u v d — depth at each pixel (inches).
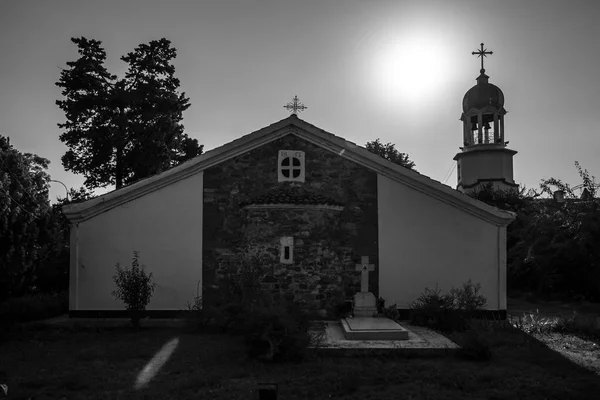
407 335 467.5
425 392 320.8
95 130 1194.6
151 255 603.2
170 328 560.7
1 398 311.3
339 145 627.8
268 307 443.5
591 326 523.8
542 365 388.2
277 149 626.8
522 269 934.4
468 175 1441.9
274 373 366.6
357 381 334.0
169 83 1307.8
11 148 700.7
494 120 1429.6
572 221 820.0
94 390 331.9
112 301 596.1
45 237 747.4
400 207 626.8
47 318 635.5
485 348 407.2
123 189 600.1
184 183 613.3
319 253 584.1
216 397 313.1
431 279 619.5
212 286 605.0
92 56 1250.0
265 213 584.1
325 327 527.8
